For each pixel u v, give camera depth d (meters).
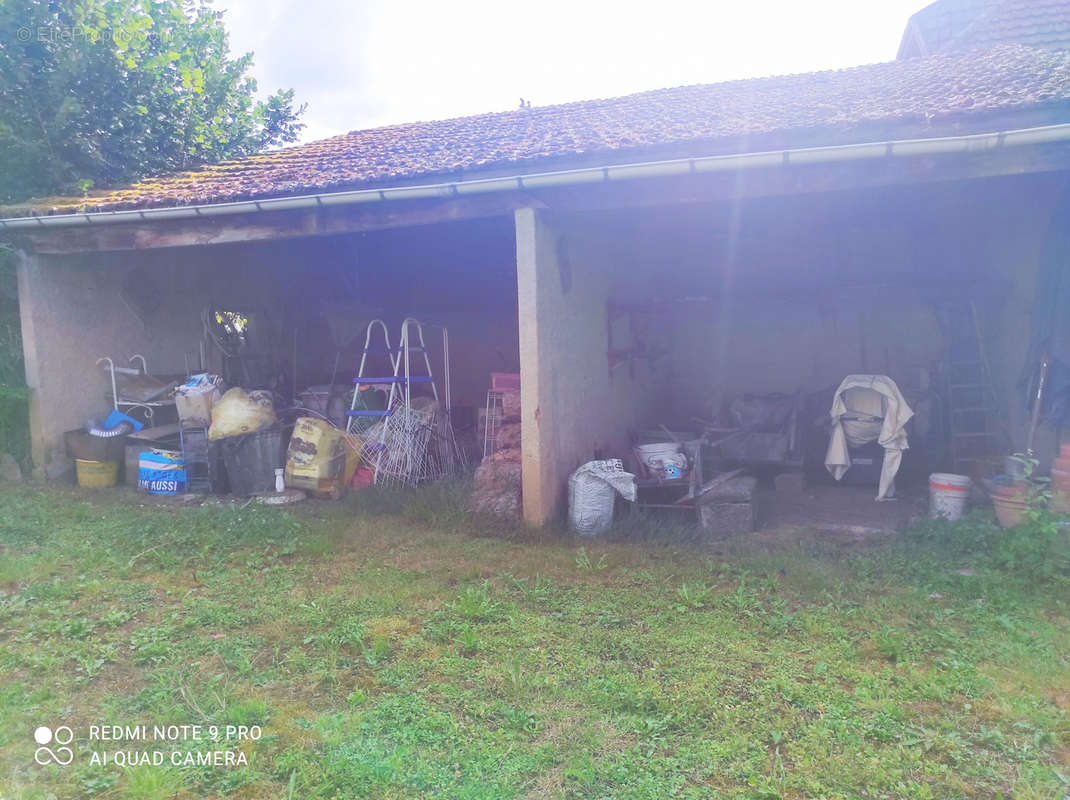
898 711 2.92
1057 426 5.95
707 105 7.90
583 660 3.44
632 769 2.60
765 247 8.84
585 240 6.76
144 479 7.26
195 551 5.21
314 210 6.32
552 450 5.90
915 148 4.73
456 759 2.66
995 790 2.49
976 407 7.37
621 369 7.95
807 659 3.46
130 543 5.32
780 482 7.46
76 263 7.75
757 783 2.49
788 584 4.48
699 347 9.84
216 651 3.57
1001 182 6.21
